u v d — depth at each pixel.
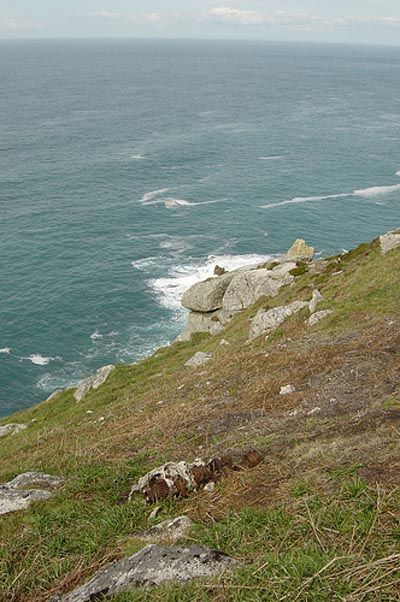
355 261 39.12
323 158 142.75
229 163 138.12
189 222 99.62
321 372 20.61
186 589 8.70
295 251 50.72
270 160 141.00
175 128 182.00
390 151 150.25
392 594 7.96
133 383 37.94
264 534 10.02
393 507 9.80
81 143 158.12
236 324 41.16
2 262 83.31
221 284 47.81
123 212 104.06
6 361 62.03
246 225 98.06
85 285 77.50
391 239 37.06
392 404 14.96
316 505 10.49
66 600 9.43
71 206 106.56
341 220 100.62
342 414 15.57
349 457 12.02
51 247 88.69
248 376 23.94
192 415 20.66
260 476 12.41
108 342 65.62
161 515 11.84
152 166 134.88
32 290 76.00
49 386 58.62
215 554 9.48
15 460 24.94
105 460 17.42
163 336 66.62
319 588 8.25
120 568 9.59
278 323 33.66
